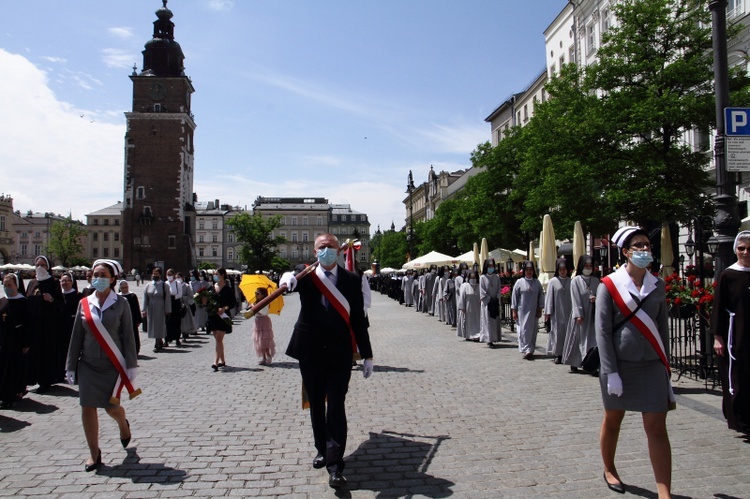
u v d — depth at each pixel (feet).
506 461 17.24
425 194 314.76
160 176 251.80
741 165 24.75
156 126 252.01
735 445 18.29
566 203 58.54
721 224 26.30
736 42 70.03
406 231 263.90
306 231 416.67
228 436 20.35
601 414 22.76
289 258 414.21
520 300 39.29
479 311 49.73
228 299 36.19
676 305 29.60
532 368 34.60
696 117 50.57
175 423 22.22
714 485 14.97
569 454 17.76
